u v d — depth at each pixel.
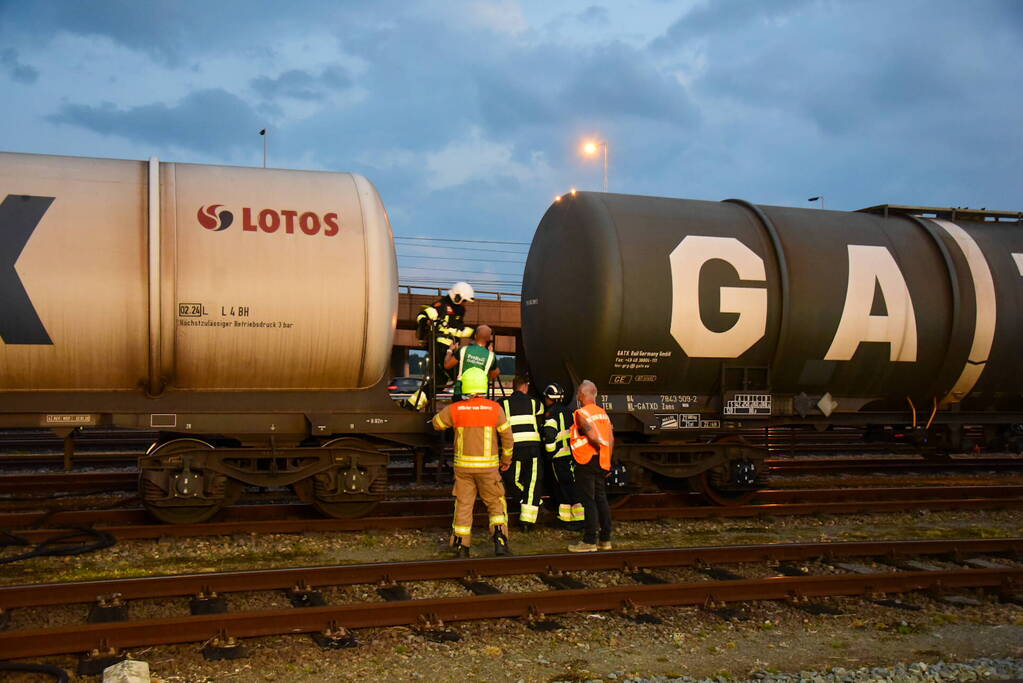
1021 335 11.03
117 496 10.14
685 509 10.00
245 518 9.00
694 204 10.37
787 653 5.61
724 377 9.93
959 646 5.83
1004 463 15.05
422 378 9.85
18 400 7.82
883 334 10.38
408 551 8.05
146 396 8.16
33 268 7.43
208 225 7.98
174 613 5.90
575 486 8.55
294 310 8.12
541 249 10.27
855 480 12.84
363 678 4.93
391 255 8.70
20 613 5.70
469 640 5.59
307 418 8.67
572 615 6.14
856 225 10.91
